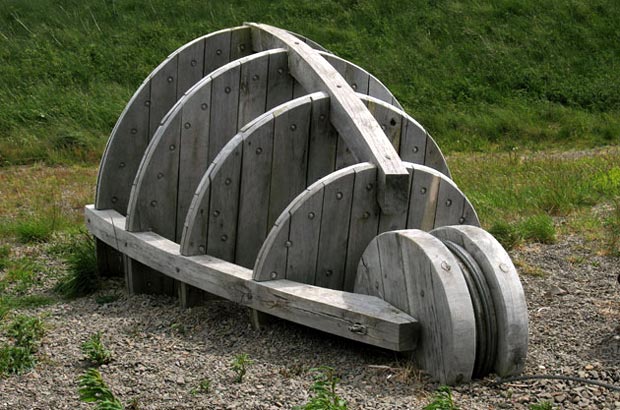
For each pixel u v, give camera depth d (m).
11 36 21.80
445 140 18.00
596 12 23.92
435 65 21.55
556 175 11.84
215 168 5.91
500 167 13.74
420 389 4.69
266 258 5.46
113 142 7.23
